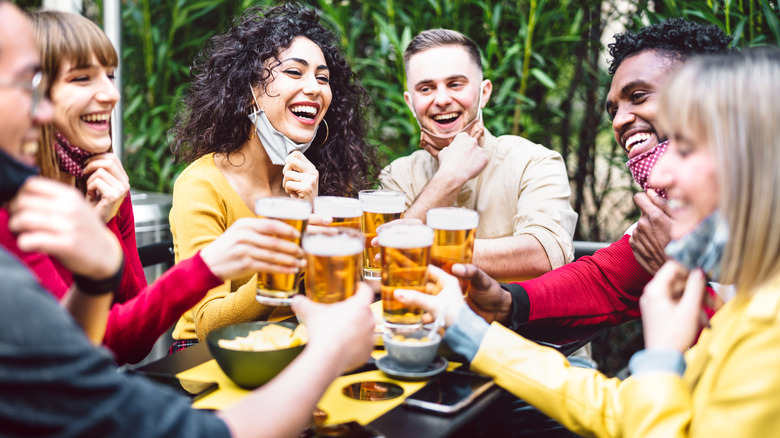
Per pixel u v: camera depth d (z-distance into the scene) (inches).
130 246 73.4
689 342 39.7
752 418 33.8
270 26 80.7
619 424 43.3
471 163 87.0
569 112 135.2
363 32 143.0
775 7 104.4
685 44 70.4
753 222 35.1
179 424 30.7
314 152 90.7
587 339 61.3
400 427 40.5
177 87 142.7
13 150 31.1
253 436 32.9
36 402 27.0
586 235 135.9
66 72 59.4
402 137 140.8
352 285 44.4
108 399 29.0
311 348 36.7
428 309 48.1
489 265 81.1
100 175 63.8
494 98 131.0
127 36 143.9
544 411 46.7
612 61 78.2
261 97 79.3
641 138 72.2
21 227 31.7
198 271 49.7
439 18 125.7
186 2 140.0
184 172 78.4
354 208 54.9
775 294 34.6
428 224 54.5
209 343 45.9
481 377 48.1
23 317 27.0
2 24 29.8
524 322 62.3
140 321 50.7
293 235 47.9
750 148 34.9
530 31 124.1
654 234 64.1
